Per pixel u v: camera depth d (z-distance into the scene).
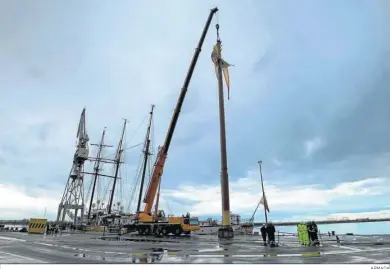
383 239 31.44
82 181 73.19
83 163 73.69
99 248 19.91
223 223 31.59
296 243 25.31
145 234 39.88
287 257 14.89
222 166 32.47
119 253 16.81
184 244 23.89
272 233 23.95
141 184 73.50
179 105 38.91
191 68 39.75
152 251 18.03
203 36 40.62
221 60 37.31
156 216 38.84
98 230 61.16
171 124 38.62
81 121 74.69
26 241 26.41
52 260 13.61
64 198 71.69
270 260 13.70
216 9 40.94
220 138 33.25
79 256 15.30
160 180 38.81
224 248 20.17
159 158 38.47
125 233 43.19
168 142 38.66
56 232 50.19
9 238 31.03
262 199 55.91
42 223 47.94
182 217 38.84
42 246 21.22
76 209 72.00
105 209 87.38
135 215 42.09
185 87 39.28
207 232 50.94
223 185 32.03
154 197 38.72
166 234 38.19
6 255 15.58
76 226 70.50
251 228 53.06
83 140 73.69
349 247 20.92
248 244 24.00
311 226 23.09
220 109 34.25
